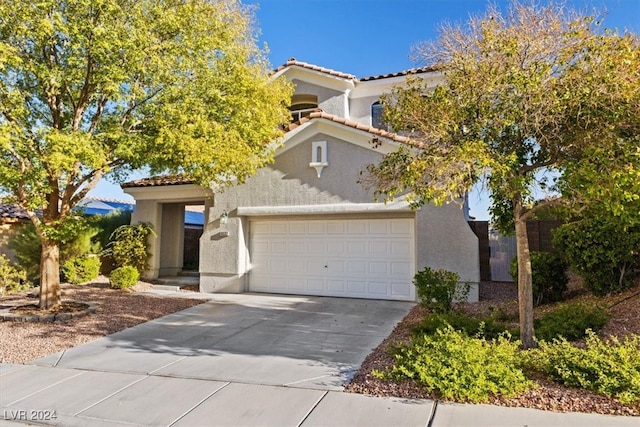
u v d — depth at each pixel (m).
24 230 18.45
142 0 10.49
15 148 9.55
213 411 5.86
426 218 13.86
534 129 6.88
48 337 9.98
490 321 8.80
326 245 15.73
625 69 6.20
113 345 9.38
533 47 6.78
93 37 9.79
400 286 14.55
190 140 10.50
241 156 11.65
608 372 5.72
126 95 10.65
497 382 5.92
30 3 9.23
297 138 15.63
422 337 7.52
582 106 6.48
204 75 11.43
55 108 11.69
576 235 10.84
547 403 5.61
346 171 14.88
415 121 7.75
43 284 12.28
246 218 16.88
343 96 19.41
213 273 16.75
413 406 5.75
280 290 16.34
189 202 20.86
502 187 7.03
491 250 17.95
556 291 11.41
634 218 6.85
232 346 9.15
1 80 9.92
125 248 19.19
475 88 7.09
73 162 9.59
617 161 6.05
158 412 5.90
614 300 9.96
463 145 6.63
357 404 5.91
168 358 8.35
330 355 8.32
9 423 5.82
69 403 6.30
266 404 6.02
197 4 11.18
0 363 8.25
